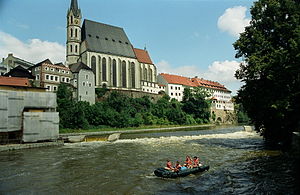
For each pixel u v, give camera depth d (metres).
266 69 36.56
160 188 20.72
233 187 20.42
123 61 134.00
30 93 50.81
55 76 93.25
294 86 34.34
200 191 19.70
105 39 133.38
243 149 41.16
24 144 46.75
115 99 107.12
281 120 36.94
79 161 32.81
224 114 161.00
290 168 25.98
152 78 148.50
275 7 38.97
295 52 32.56
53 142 51.06
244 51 42.72
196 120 136.88
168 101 138.75
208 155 35.88
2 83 62.41
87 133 77.69
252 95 40.75
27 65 124.88
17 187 21.53
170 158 34.22
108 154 38.50
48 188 21.17
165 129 104.00
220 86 187.75
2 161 33.19
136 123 102.88
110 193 19.70
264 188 19.77
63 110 81.12
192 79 174.00
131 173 25.98
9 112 47.34
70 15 124.06
